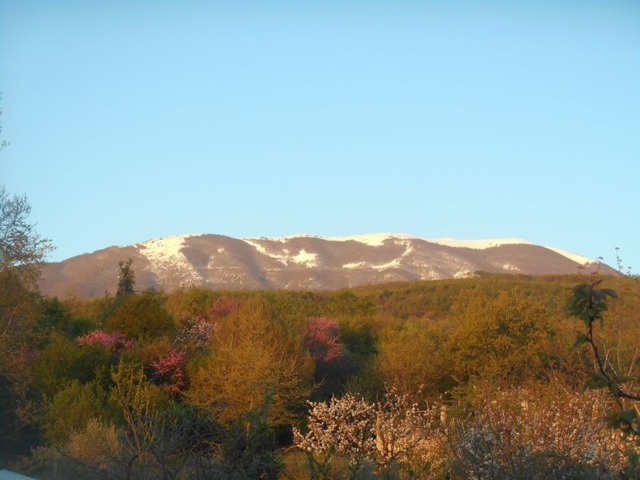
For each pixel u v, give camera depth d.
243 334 46.00
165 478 13.05
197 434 13.66
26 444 34.50
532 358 50.94
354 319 72.00
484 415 18.42
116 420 29.92
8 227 38.34
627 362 23.41
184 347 48.22
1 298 37.75
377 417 23.16
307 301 103.38
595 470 15.41
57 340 41.34
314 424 24.16
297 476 15.47
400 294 128.25
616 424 8.12
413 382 51.62
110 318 54.00
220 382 37.91
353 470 15.79
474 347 54.88
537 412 17.75
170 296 78.69
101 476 15.50
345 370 56.94
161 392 33.94
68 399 31.55
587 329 8.48
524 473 15.66
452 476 18.91
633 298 25.67
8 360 36.56
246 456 13.16
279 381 38.19
